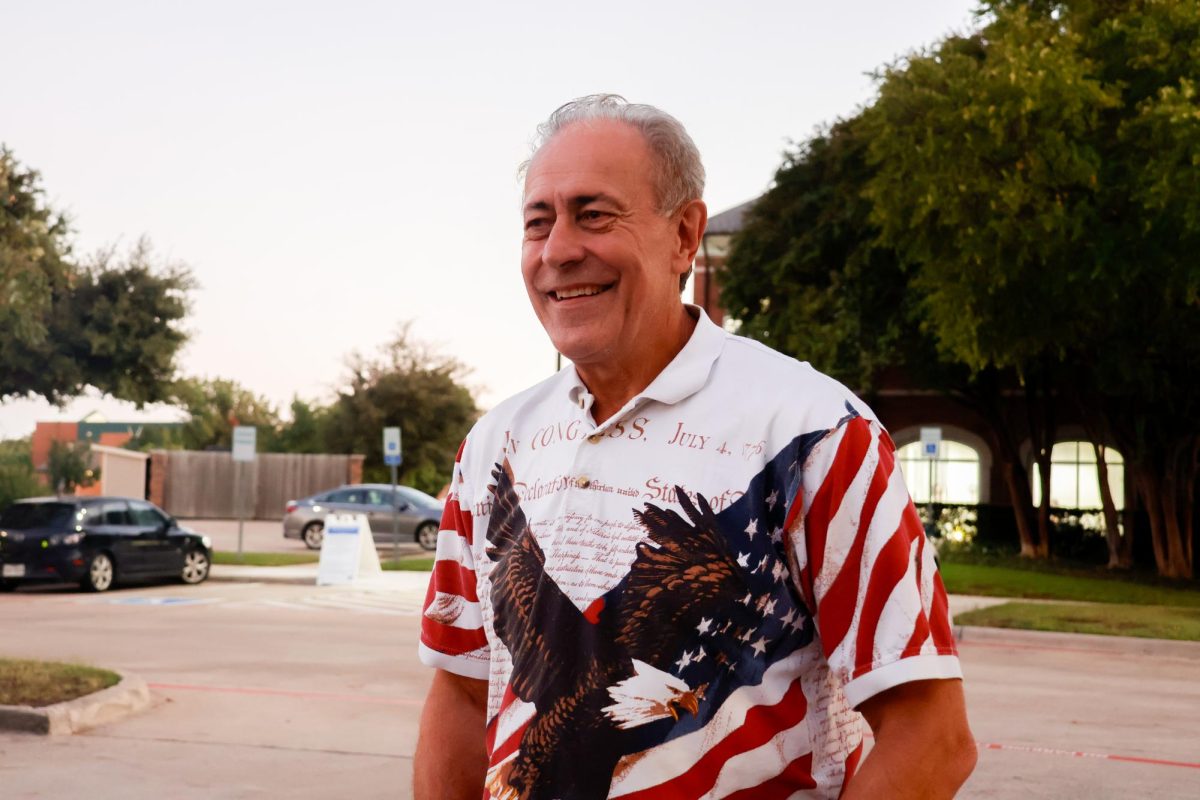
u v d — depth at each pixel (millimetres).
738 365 1770
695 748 1646
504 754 1773
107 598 18328
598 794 1662
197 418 67188
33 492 31875
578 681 1708
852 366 27406
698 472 1714
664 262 1848
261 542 31969
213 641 12961
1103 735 8344
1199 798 6602
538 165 1865
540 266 1858
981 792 6688
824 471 1656
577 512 1776
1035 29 20484
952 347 22500
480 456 1982
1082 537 30344
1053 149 18781
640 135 1831
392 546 29562
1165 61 19328
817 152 28281
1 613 15984
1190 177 17625
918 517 1698
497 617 1864
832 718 1730
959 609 16297
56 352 29594
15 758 7125
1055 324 21391
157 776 6730
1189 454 25203
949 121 19516
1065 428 32812
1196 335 21859
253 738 7785
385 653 12008
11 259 25375
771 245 28812
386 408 49281
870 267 26891
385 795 6387
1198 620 15031
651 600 1688
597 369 1845
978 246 19578
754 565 1671
